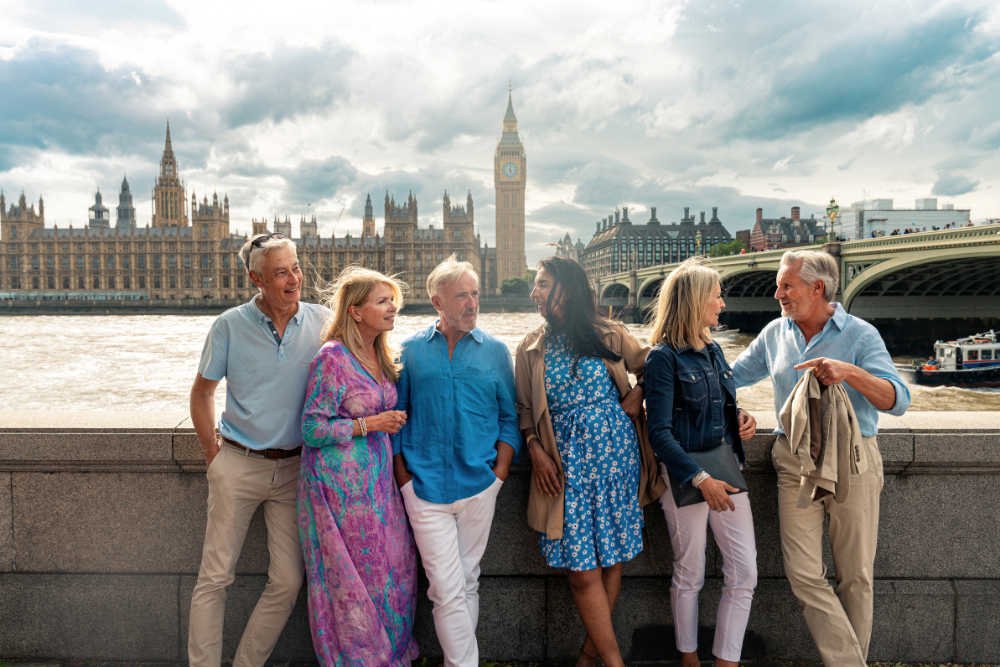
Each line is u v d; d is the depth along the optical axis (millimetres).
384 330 2531
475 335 2637
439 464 2551
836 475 2354
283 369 2512
